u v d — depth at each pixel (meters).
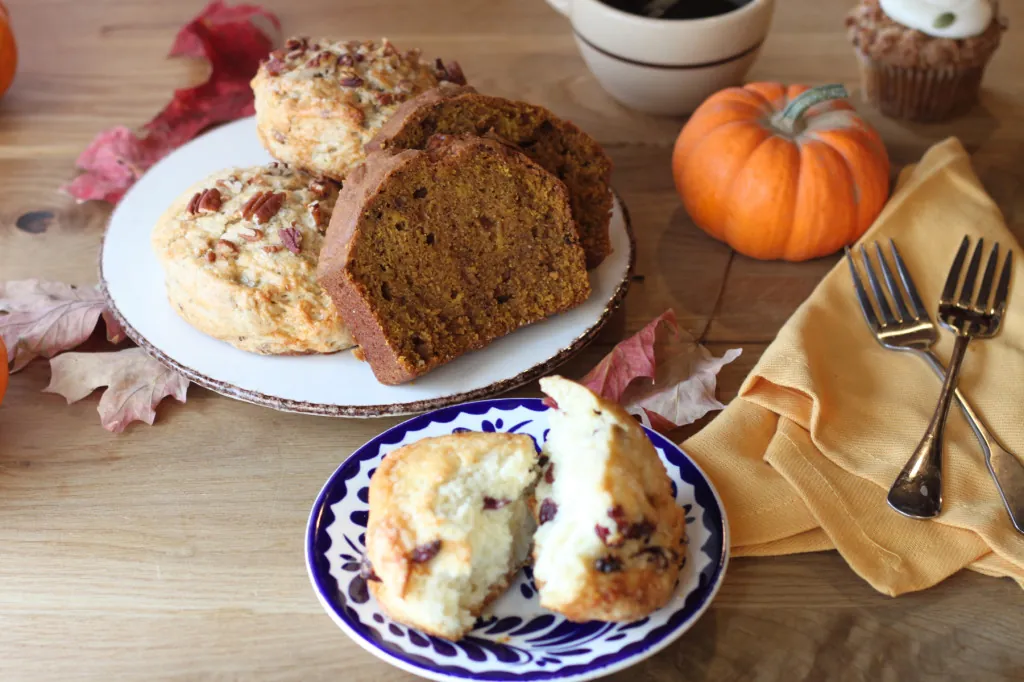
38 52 0.75
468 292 0.54
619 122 0.70
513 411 0.51
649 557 0.44
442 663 0.43
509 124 0.56
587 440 0.46
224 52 0.73
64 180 0.66
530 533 0.47
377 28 0.77
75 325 0.56
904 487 0.48
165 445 0.52
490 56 0.75
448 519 0.45
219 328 0.53
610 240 0.59
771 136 0.59
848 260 0.57
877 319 0.55
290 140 0.58
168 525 0.49
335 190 0.57
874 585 0.46
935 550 0.47
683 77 0.65
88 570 0.48
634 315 0.58
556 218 0.55
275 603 0.47
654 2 0.67
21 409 0.54
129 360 0.55
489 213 0.54
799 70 0.73
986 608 0.47
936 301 0.57
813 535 0.48
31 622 0.47
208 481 0.51
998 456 0.49
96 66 0.74
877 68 0.67
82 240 0.62
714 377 0.54
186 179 0.63
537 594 0.46
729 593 0.47
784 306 0.59
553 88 0.72
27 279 0.59
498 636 0.45
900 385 0.53
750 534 0.48
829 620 0.46
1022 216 0.62
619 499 0.44
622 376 0.54
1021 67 0.73
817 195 0.58
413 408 0.51
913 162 0.66
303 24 0.77
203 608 0.47
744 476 0.50
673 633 0.44
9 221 0.63
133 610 0.47
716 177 0.59
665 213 0.64
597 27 0.65
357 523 0.47
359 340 0.53
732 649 0.46
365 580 0.45
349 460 0.48
